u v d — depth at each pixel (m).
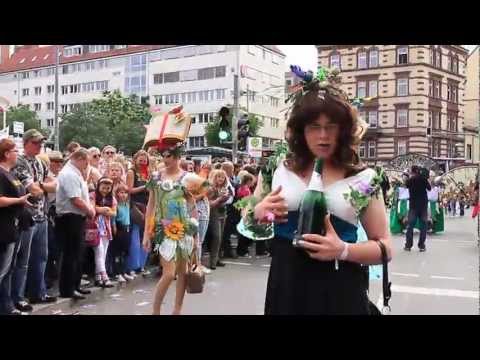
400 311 6.61
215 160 14.40
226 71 81.12
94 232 7.58
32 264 6.55
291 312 2.27
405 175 18.23
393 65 57.09
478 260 11.20
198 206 9.02
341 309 2.23
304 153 2.32
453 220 25.48
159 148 5.83
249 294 7.61
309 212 2.19
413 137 56.66
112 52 92.38
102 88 93.38
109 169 8.22
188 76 84.69
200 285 5.93
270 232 2.40
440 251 12.78
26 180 6.25
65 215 6.80
